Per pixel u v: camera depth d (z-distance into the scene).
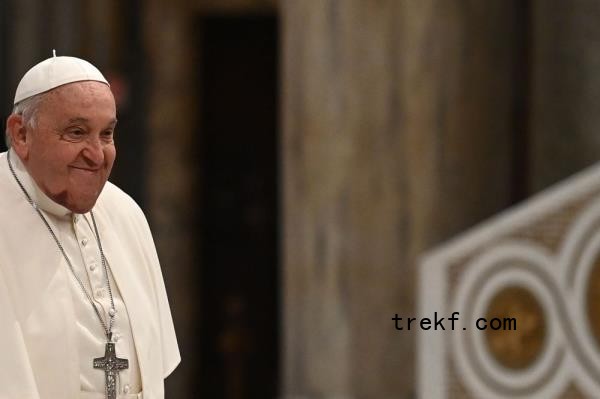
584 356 19.78
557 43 28.03
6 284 10.07
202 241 35.31
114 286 10.73
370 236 25.52
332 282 25.55
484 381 20.55
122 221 11.16
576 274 19.84
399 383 25.20
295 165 25.97
